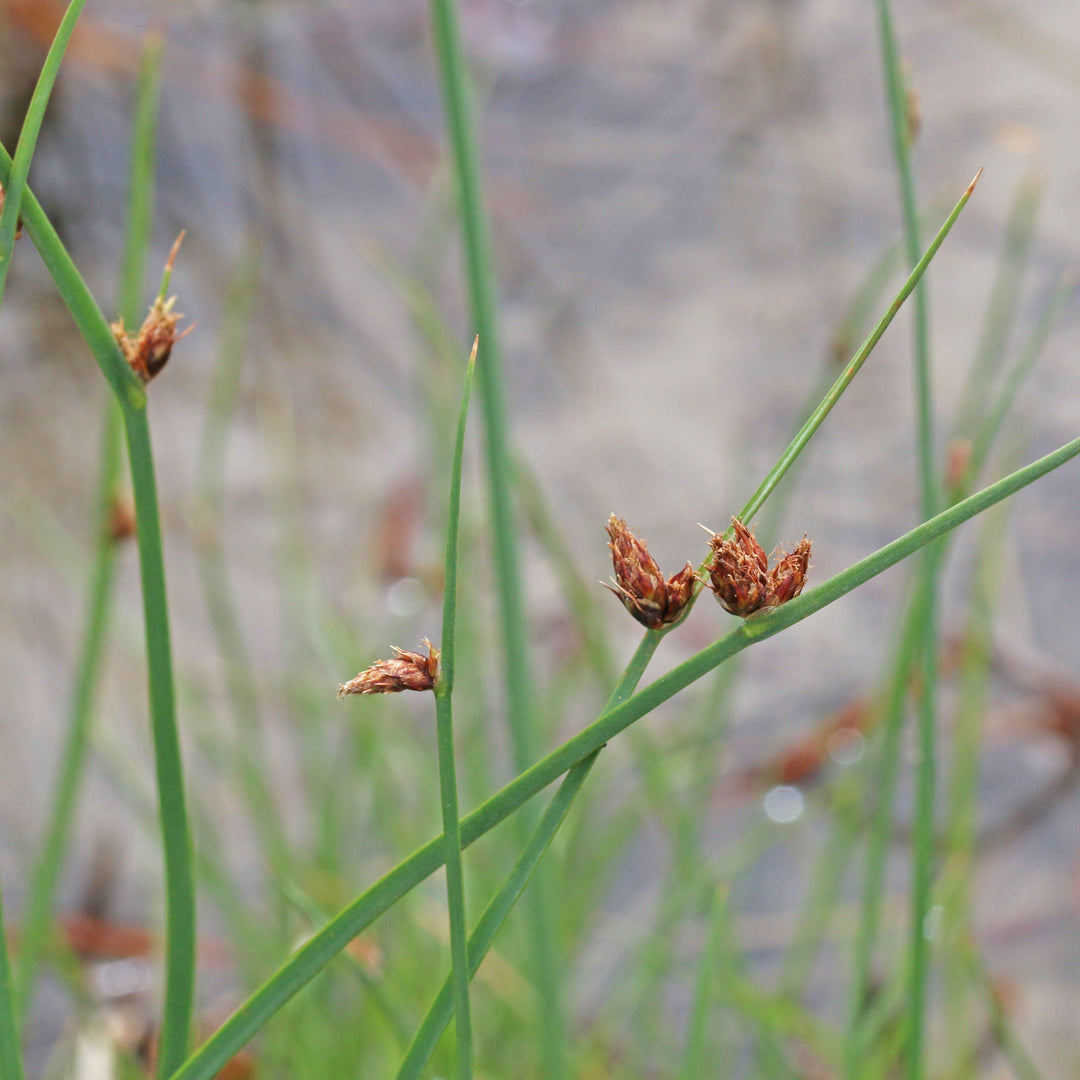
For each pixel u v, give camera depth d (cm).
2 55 274
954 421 214
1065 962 142
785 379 236
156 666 73
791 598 72
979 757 170
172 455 226
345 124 297
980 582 137
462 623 149
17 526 209
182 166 281
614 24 333
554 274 266
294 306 255
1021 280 238
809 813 157
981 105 285
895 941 140
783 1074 117
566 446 228
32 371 240
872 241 260
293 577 171
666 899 144
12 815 166
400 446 231
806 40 319
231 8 308
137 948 148
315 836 153
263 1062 108
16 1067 73
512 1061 123
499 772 158
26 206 72
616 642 188
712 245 267
